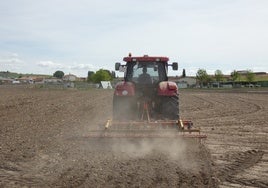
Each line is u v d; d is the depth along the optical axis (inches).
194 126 598.9
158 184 268.7
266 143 447.5
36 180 277.1
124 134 392.8
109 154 365.1
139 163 329.7
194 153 370.6
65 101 1212.5
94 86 3560.5
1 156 352.2
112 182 272.1
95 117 719.1
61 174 292.7
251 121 666.8
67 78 6732.3
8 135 477.1
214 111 862.5
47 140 437.1
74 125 583.8
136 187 261.4
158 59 489.1
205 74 3907.5
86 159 343.3
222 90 2522.1
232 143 446.6
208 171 304.0
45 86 3501.5
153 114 466.6
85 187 260.4
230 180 287.4
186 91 2351.1
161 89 452.8
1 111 833.5
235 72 3919.8
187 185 266.7
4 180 277.4
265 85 3277.6
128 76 493.4
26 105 1018.1
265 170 317.7
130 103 455.2
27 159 342.3
